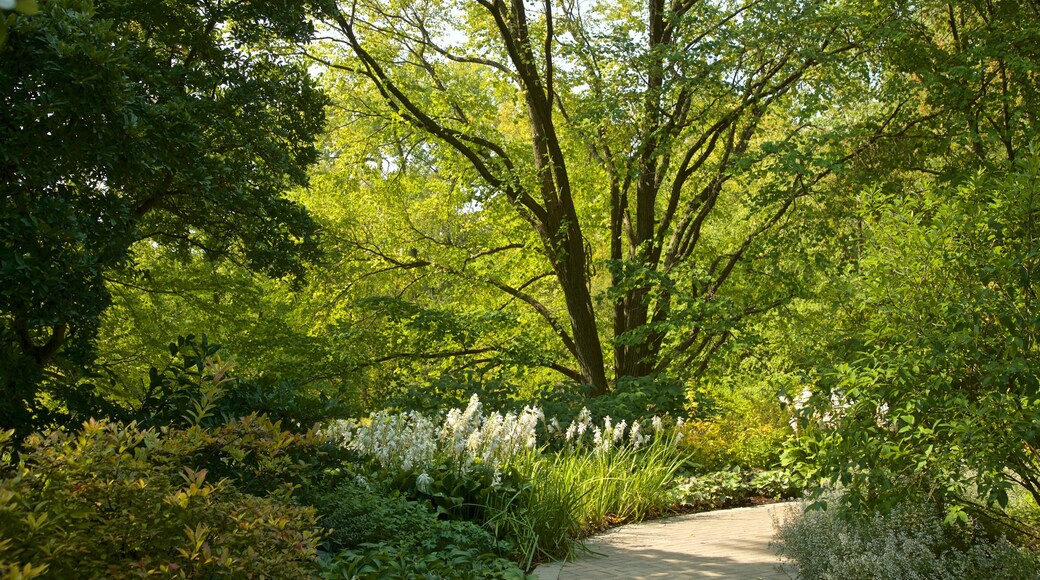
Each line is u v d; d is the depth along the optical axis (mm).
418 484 7762
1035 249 4773
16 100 7090
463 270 19281
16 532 3258
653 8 16984
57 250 7336
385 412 8430
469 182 17953
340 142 18078
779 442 11734
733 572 6551
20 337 8242
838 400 5855
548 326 20484
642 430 12023
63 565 3336
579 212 19078
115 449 4141
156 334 14156
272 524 4008
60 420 6930
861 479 5199
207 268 14289
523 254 19125
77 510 3561
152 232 10984
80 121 7527
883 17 14445
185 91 9602
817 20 13898
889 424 5406
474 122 17984
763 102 14859
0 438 3938
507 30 15406
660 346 17500
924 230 5148
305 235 10688
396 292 20109
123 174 8398
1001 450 4676
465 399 13180
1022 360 4652
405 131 17344
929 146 14664
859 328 6016
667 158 17062
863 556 5230
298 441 6027
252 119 10234
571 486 8711
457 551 6445
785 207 15078
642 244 16797
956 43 14406
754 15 14180
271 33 10914
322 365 16297
